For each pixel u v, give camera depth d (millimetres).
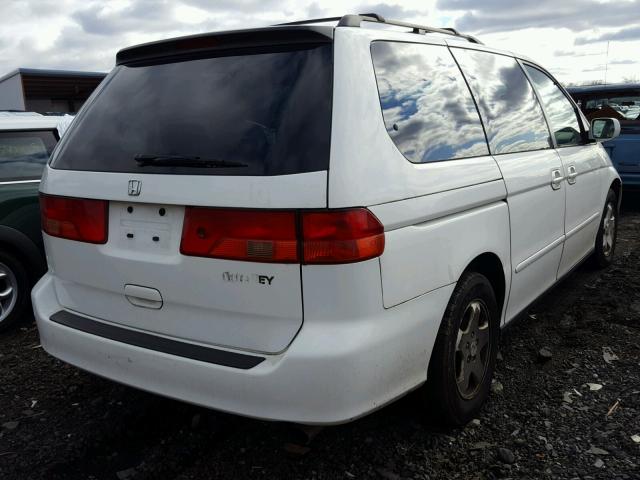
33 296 2951
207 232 2262
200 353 2342
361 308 2184
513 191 3152
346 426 2945
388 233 2271
